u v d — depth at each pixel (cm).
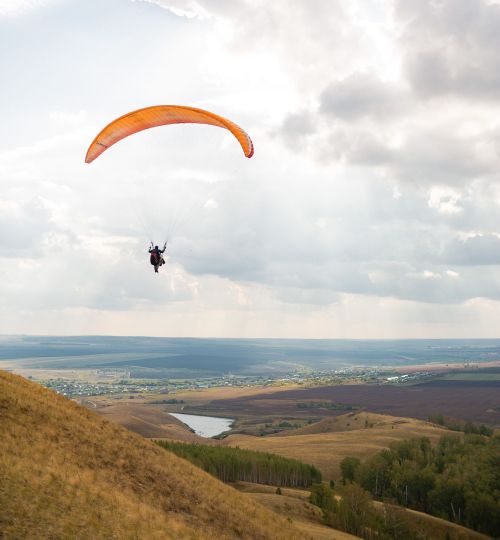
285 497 10431
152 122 4509
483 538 11581
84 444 4262
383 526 10144
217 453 13238
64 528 2747
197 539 3466
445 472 14000
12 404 4253
